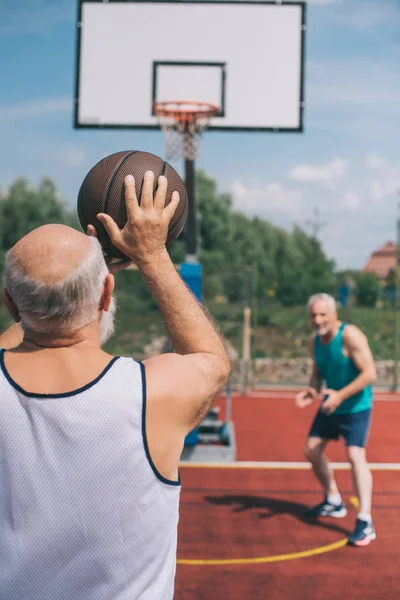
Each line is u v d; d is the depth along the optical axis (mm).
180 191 1950
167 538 1520
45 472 1420
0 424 1438
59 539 1420
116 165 1894
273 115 8422
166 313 1655
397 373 14023
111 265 1972
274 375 14773
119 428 1437
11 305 1601
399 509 6281
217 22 8516
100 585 1452
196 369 1574
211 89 8453
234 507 6301
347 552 5242
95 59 8477
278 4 8508
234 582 4680
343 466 7789
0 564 1427
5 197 39250
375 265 43281
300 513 6141
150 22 8492
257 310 19031
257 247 41219
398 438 9422
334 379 5512
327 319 5406
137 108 8414
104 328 1665
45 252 1510
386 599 4480
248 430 9828
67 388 1455
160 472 1488
